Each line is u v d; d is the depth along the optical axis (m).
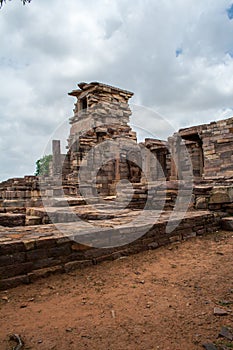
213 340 2.62
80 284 4.09
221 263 4.97
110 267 4.85
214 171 16.53
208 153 16.94
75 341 2.64
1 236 4.57
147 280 4.25
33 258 4.19
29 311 3.27
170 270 4.70
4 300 3.54
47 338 2.69
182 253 5.70
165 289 3.90
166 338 2.68
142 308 3.33
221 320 2.99
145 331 2.81
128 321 3.02
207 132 17.09
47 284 4.07
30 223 8.56
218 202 8.62
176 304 3.42
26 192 15.55
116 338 2.69
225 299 3.52
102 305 3.42
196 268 4.76
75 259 4.71
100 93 20.22
